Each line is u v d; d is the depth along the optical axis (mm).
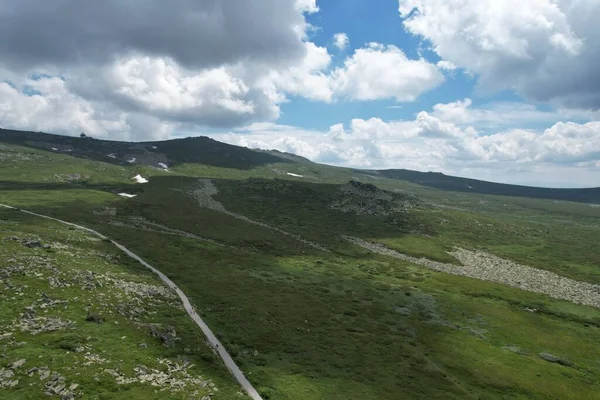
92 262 76438
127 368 40125
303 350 57000
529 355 68062
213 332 57625
